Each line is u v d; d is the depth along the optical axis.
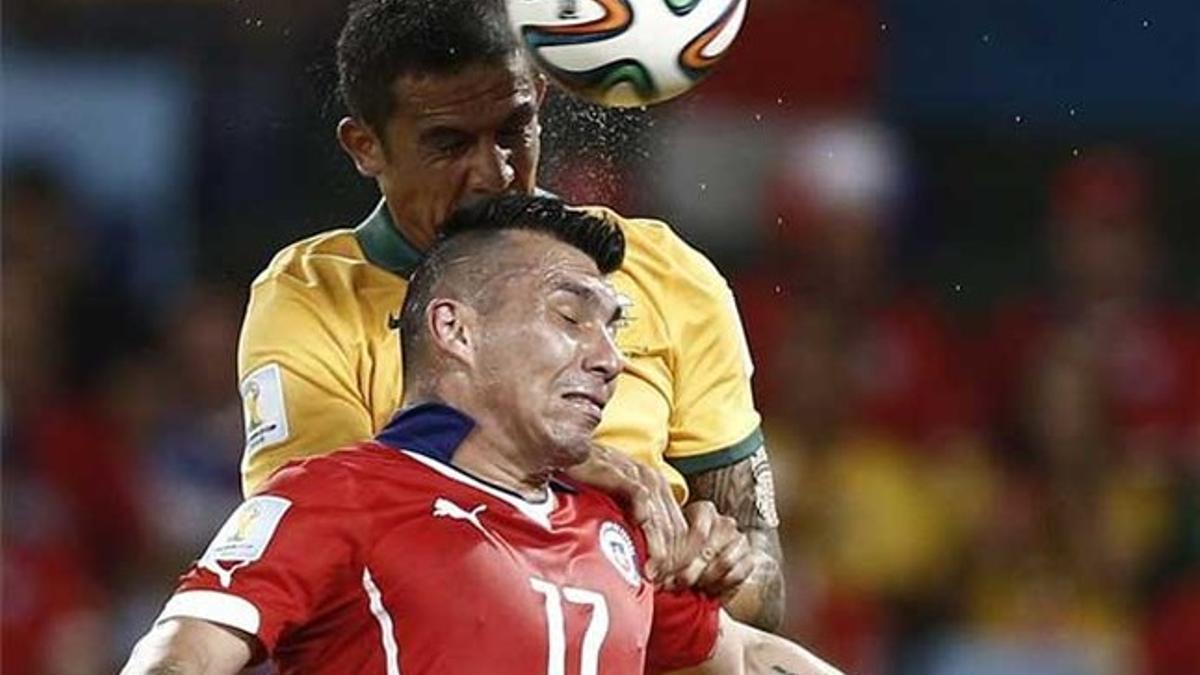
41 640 31.69
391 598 14.70
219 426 33.53
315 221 33.66
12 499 32.53
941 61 34.22
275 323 16.47
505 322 15.14
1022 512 35.22
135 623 32.34
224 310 34.25
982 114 34.47
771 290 35.41
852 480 34.56
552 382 15.10
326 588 14.70
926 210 37.12
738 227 35.44
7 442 33.06
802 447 34.72
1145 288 37.22
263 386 16.33
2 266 34.41
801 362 34.94
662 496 15.88
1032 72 33.97
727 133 34.75
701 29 15.58
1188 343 36.44
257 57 34.44
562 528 15.29
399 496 14.92
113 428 33.53
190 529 32.97
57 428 33.31
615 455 15.94
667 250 17.27
